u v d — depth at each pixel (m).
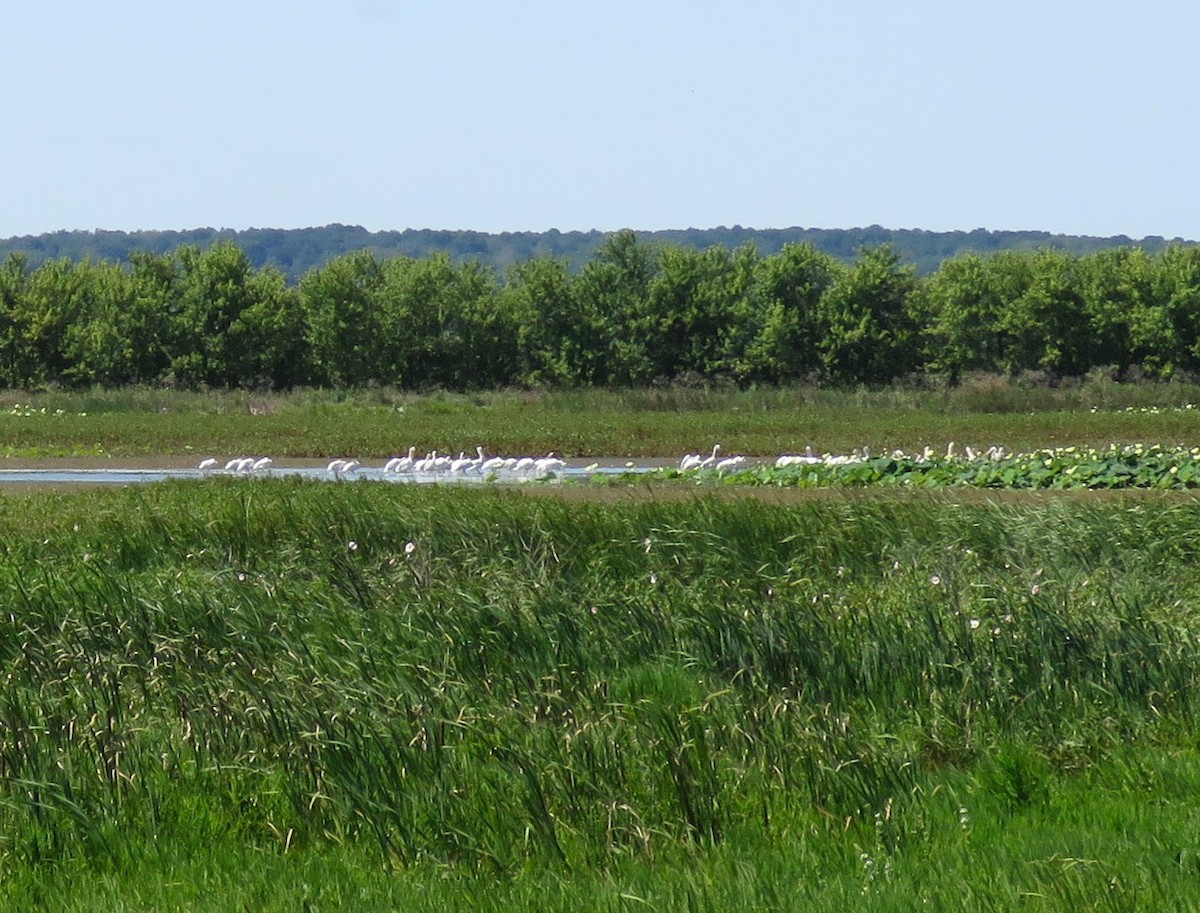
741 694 31.16
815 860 24.22
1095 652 33.91
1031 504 54.47
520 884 23.34
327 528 50.84
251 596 38.97
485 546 48.06
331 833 25.42
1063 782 28.42
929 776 28.33
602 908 22.03
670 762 26.47
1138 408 152.50
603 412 146.88
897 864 23.92
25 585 40.59
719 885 22.98
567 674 33.09
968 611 37.06
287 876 23.77
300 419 133.25
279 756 27.41
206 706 29.25
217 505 56.84
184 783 27.16
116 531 52.44
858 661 33.88
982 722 31.45
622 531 50.00
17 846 24.73
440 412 148.00
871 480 80.69
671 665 34.09
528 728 29.33
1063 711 31.95
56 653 32.75
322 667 32.50
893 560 46.53
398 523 50.94
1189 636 35.81
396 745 27.41
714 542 48.25
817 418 133.00
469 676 32.47
